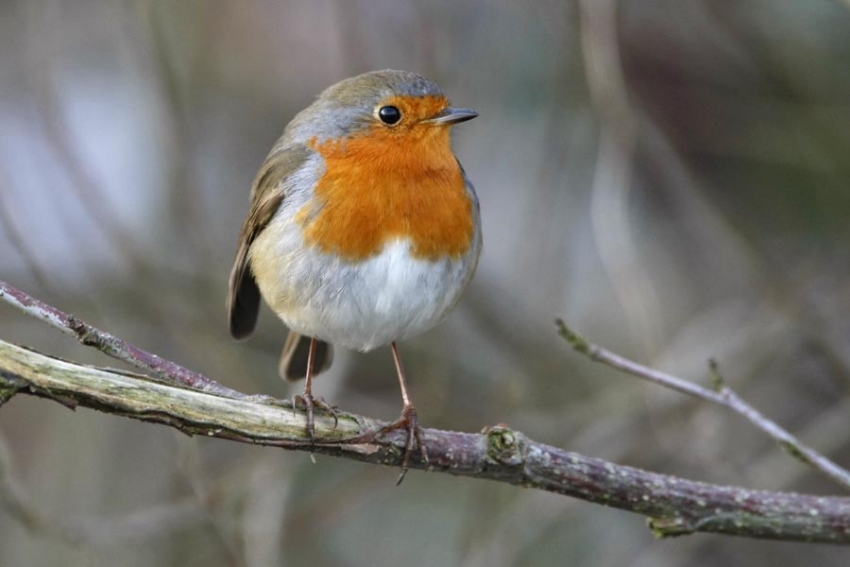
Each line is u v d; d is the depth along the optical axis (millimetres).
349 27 11484
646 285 10219
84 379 6066
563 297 12086
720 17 11523
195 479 9484
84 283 11836
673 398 10812
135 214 12766
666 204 12594
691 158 12078
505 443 6875
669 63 11961
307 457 10508
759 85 11922
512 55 12008
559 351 12023
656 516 7113
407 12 12070
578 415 11359
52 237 12750
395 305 7625
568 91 11461
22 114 13070
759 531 7113
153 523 9977
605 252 10188
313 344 8391
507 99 12156
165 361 6496
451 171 7727
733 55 11961
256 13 13516
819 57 11695
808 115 11680
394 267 7531
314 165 7707
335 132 7707
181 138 11469
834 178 11766
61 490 11070
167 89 11258
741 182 12180
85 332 6309
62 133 11234
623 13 11789
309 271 7590
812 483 11438
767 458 11195
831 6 11656
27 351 6016
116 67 13875
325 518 11195
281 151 8289
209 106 12508
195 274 11805
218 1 12938
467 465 6871
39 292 11781
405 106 7598
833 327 11398
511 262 12383
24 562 10992
